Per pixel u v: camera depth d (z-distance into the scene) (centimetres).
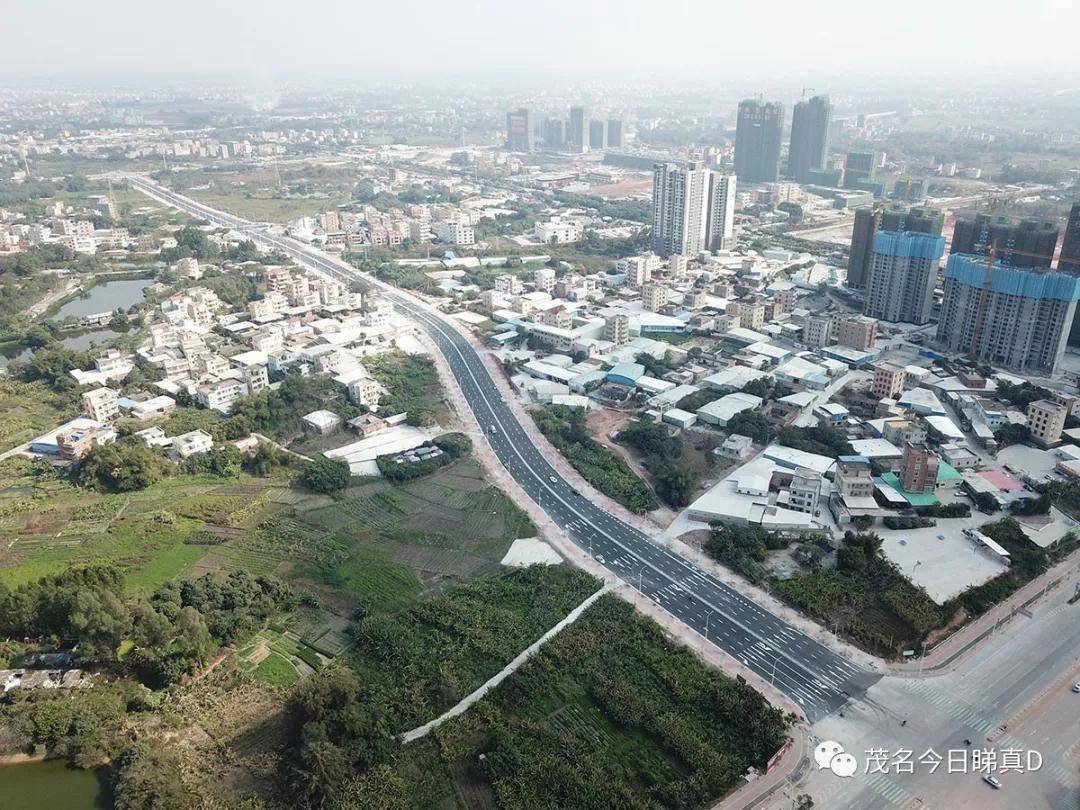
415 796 19712
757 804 19100
